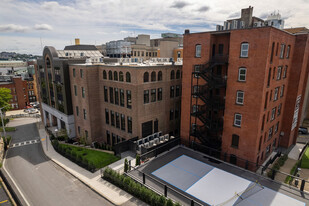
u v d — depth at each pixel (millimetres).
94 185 22859
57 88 43156
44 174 27031
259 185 21031
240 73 23359
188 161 26094
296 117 33438
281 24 30812
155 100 32438
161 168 24453
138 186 20234
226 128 25562
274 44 22219
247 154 24172
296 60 29438
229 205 18109
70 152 32375
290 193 19734
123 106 32125
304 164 28016
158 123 33750
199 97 26266
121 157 28578
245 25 27203
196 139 29594
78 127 41219
